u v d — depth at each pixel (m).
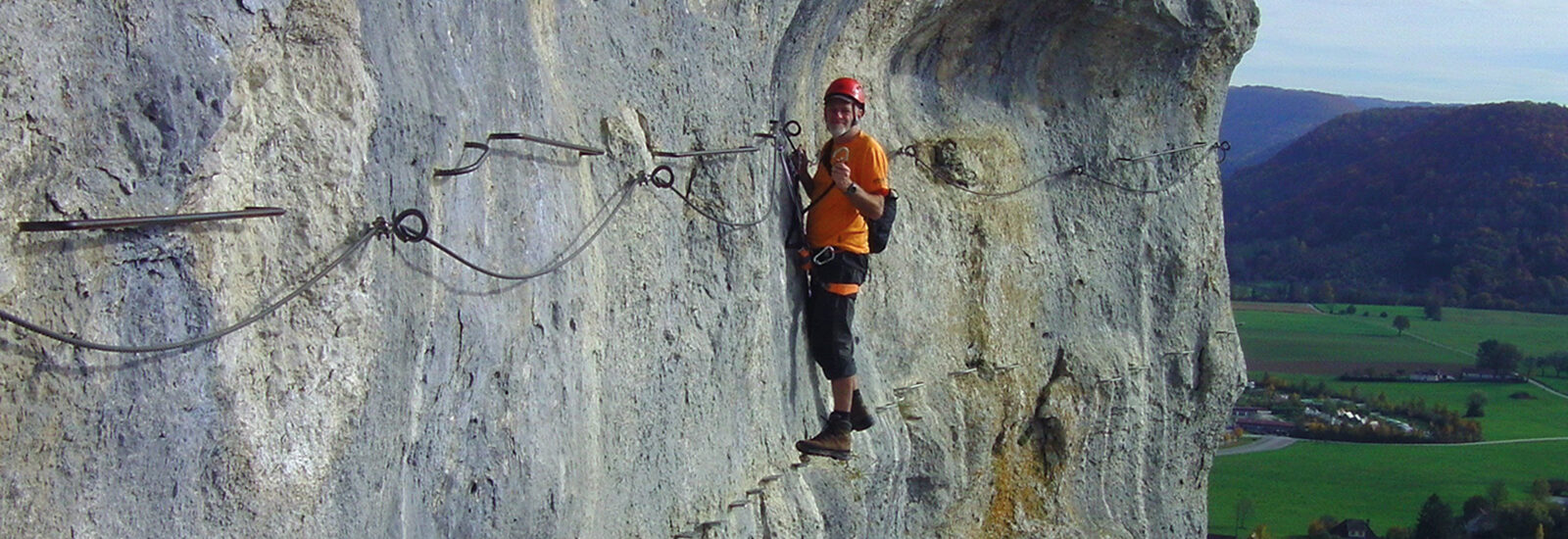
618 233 5.39
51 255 2.74
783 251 6.98
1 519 2.68
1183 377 12.09
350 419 3.63
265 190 3.34
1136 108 11.43
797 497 6.77
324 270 3.43
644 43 5.72
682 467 5.91
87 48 2.77
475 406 4.31
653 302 5.67
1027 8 10.08
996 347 10.01
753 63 6.71
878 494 7.66
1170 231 11.74
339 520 3.62
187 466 3.12
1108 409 11.14
